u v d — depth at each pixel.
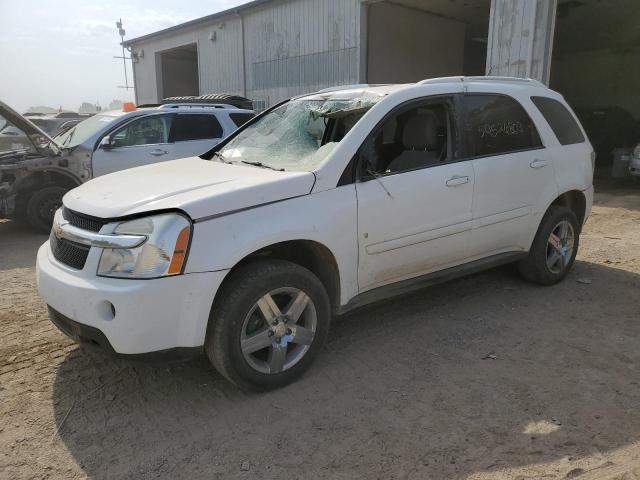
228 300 3.04
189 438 2.87
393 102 3.81
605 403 3.13
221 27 17.91
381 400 3.21
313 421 3.01
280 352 3.29
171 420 3.04
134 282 2.81
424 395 3.25
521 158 4.52
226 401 3.23
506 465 2.61
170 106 8.63
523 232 4.67
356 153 3.56
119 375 3.54
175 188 3.21
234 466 2.64
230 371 3.11
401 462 2.65
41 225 7.81
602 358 3.70
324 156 3.56
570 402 3.15
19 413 3.10
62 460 2.70
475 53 23.72
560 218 4.95
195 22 18.48
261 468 2.63
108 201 3.15
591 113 19.80
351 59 14.12
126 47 23.03
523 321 4.34
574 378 3.43
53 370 3.61
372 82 14.70
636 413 3.02
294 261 3.66
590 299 4.81
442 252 4.06
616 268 5.74
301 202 3.28
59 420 3.04
